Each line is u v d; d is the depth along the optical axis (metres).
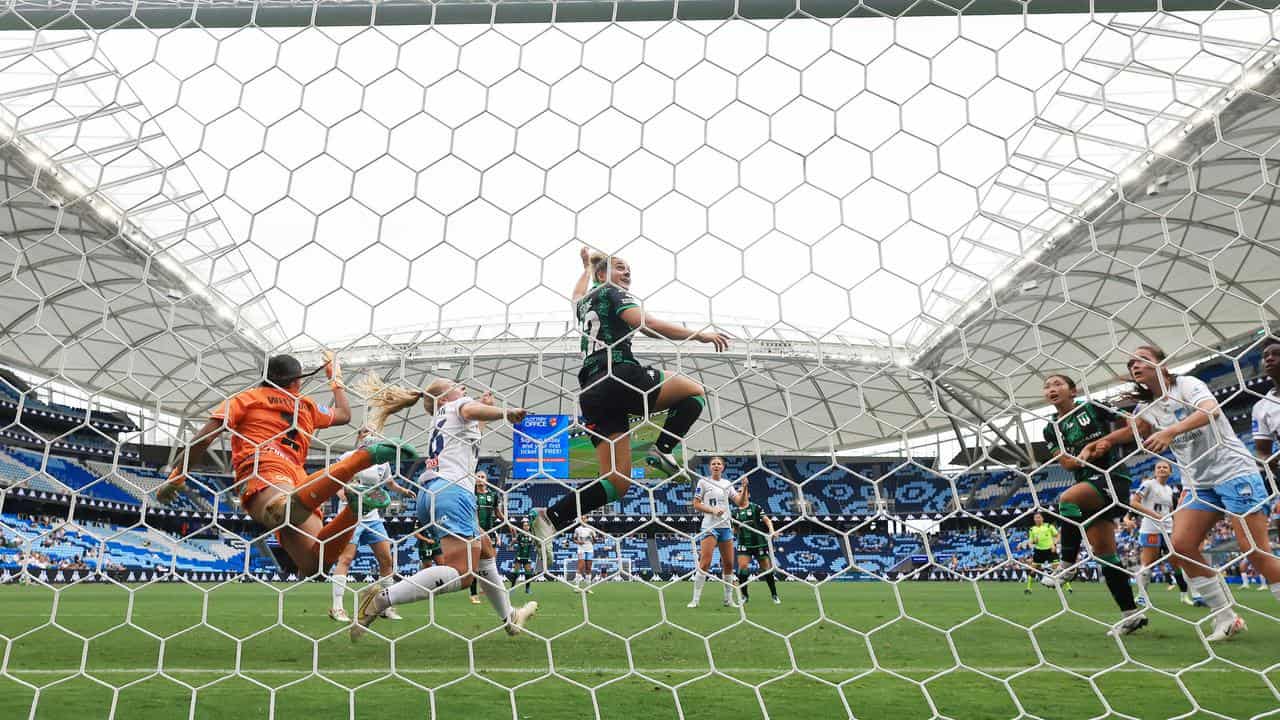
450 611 6.84
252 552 23.59
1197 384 3.70
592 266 3.47
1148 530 7.81
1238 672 3.19
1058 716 2.44
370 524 5.79
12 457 22.58
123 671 3.20
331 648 3.96
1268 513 4.00
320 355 3.45
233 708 2.52
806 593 11.84
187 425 3.05
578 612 6.94
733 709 2.53
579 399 3.34
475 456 4.08
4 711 2.47
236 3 4.27
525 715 2.44
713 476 7.90
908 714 2.46
